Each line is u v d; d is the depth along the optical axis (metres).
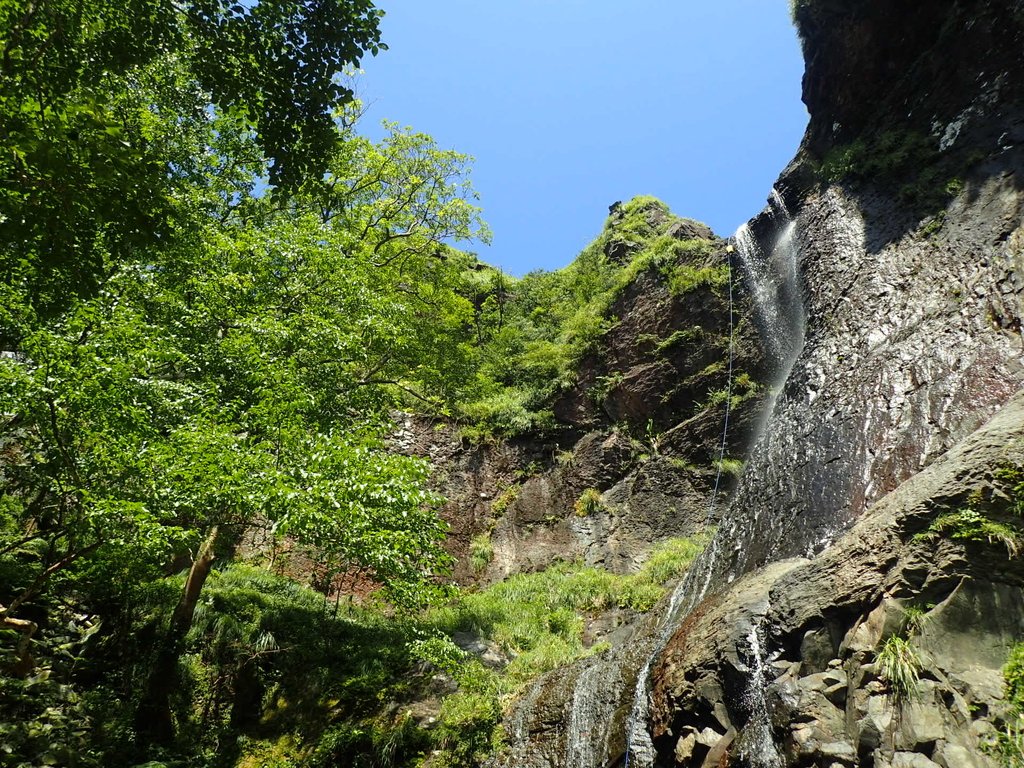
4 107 5.65
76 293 6.83
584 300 25.95
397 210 18.52
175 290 10.41
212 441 7.68
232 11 7.11
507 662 11.66
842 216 14.51
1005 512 5.14
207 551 10.48
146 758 8.97
